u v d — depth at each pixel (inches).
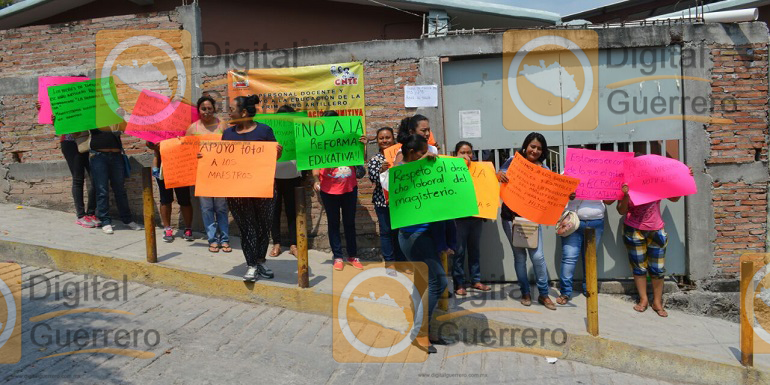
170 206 280.7
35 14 390.9
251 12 372.5
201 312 213.9
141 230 291.6
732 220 270.8
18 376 161.8
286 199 274.7
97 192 279.7
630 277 273.1
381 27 377.4
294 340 197.5
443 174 188.4
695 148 269.3
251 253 221.1
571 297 251.6
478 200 222.2
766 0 387.9
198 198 299.1
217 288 226.5
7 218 291.3
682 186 240.2
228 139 219.1
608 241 271.3
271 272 231.8
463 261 248.1
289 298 219.6
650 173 241.9
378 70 278.1
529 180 223.0
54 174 313.3
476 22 382.0
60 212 312.5
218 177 215.9
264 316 213.6
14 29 309.3
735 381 200.5
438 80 273.7
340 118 235.5
